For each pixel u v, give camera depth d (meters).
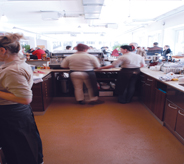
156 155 1.87
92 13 6.33
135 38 13.38
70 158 1.83
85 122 2.69
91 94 3.29
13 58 1.10
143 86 3.39
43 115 2.97
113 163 1.75
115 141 2.15
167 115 2.40
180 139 2.12
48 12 7.02
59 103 3.59
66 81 3.84
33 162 1.32
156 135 2.28
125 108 3.29
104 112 3.09
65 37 18.72
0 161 1.20
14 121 1.17
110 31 14.59
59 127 2.53
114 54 4.78
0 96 1.07
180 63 3.32
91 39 19.14
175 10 6.38
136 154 1.89
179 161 1.77
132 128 2.48
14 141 1.21
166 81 2.42
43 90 2.94
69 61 3.16
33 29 13.06
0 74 1.06
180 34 7.89
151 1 5.44
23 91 1.06
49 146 2.05
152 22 9.56
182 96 1.97
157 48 6.41
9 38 1.05
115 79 3.75
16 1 5.48
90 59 3.07
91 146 2.04
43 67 3.75
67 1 5.59
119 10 6.70
